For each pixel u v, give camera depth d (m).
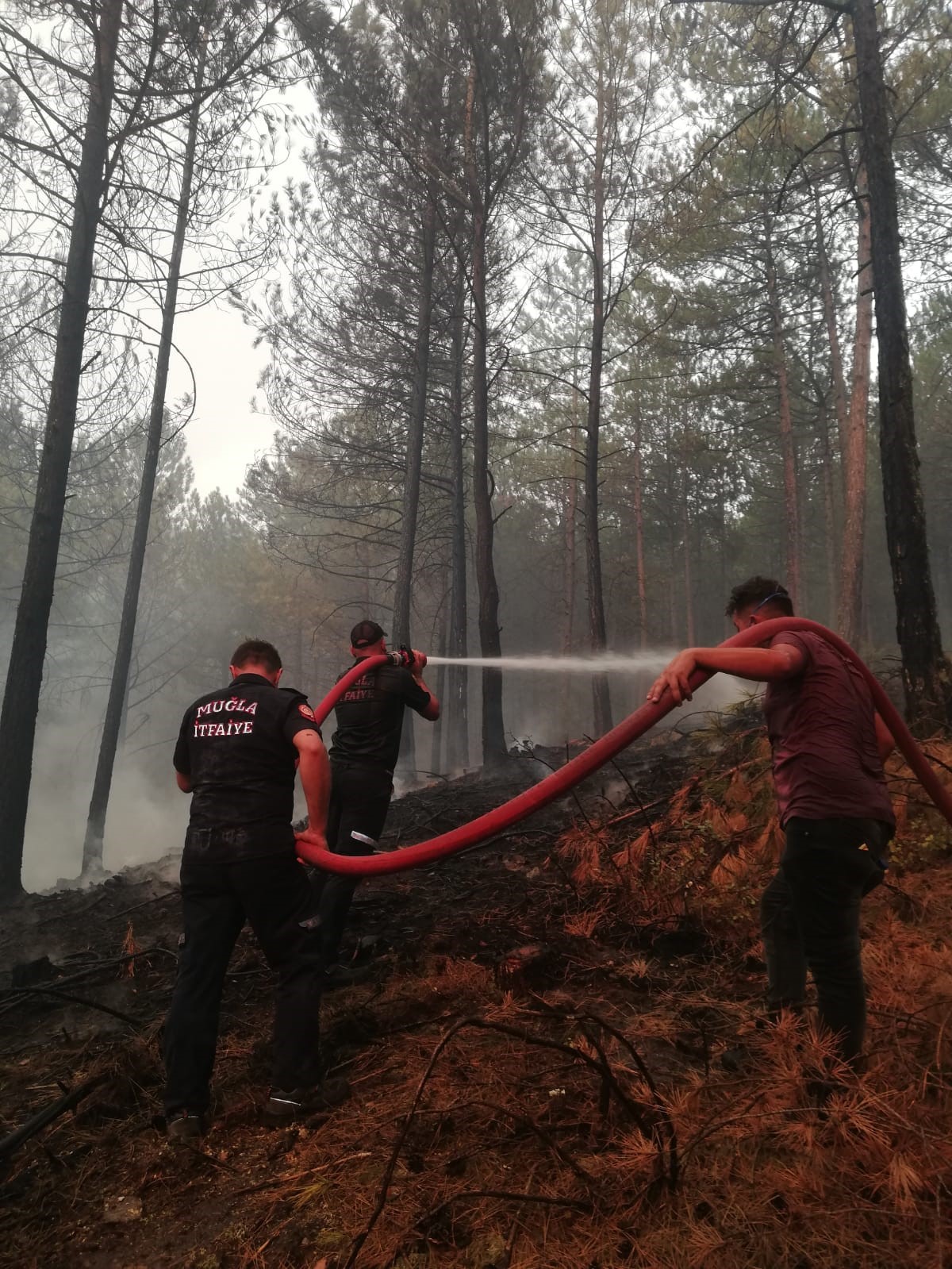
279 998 2.97
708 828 4.75
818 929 2.50
